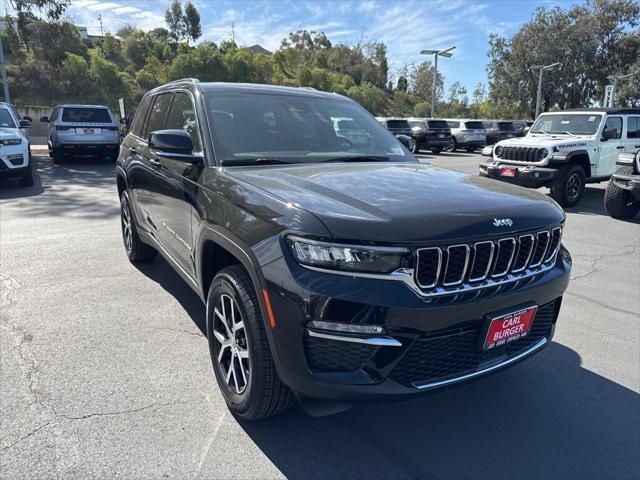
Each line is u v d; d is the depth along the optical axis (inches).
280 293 83.5
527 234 93.2
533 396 118.2
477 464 94.6
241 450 95.4
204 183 115.9
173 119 152.3
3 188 398.0
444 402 114.7
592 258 240.7
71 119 576.4
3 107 429.1
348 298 79.2
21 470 87.2
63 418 102.0
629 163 324.2
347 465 92.9
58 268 196.4
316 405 88.7
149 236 171.0
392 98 2906.0
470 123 1061.8
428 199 93.1
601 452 98.8
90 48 2279.8
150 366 124.0
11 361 124.0
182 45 2219.5
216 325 110.1
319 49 3262.8
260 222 91.0
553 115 450.6
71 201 344.2
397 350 81.4
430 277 82.7
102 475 87.0
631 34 1685.5
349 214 83.3
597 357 138.3
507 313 90.2
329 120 147.4
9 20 793.6
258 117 135.6
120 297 167.6
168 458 92.0
